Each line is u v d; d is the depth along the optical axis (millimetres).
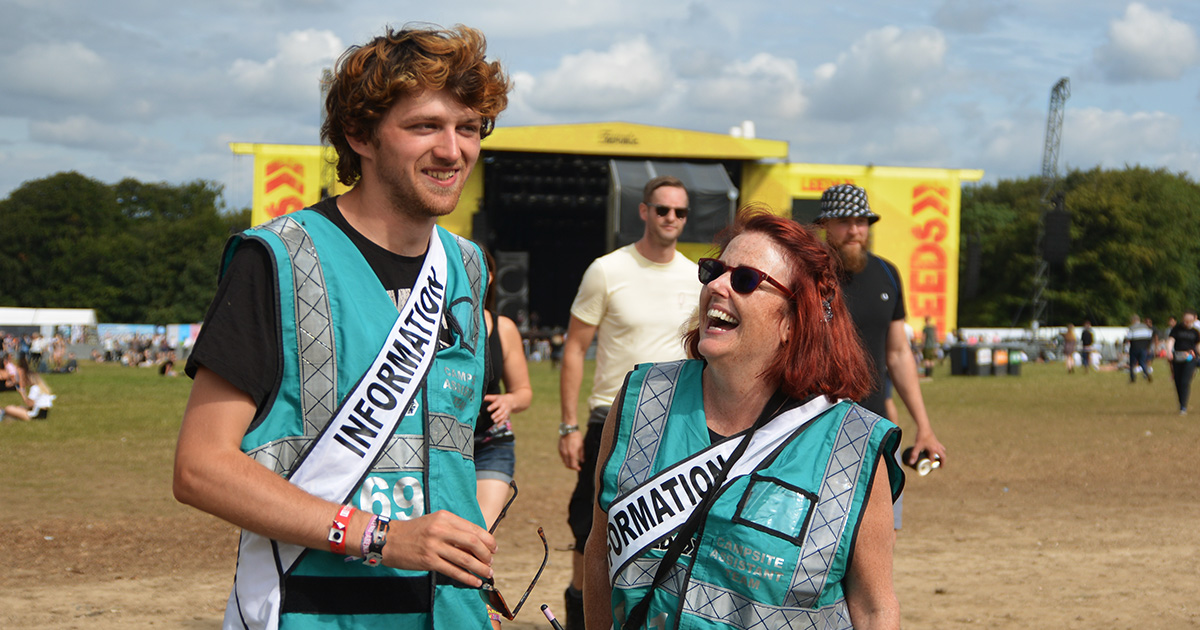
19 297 75750
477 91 1906
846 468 1883
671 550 1902
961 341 40375
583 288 4742
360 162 1985
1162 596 5223
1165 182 65250
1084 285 64562
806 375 1936
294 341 1771
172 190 86625
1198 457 11094
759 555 1839
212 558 6215
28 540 6570
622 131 37344
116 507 7824
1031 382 25734
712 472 1920
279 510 1682
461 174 1957
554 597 5359
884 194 40219
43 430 13164
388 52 1869
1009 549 6566
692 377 2061
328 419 1785
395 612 1826
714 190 35031
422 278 1952
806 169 39594
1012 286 67000
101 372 31266
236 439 1734
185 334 45312
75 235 77250
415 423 1859
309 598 1784
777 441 1921
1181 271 63531
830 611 1882
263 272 1778
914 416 4359
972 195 83938
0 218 76312
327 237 1871
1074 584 5523
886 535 1909
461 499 1937
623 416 2057
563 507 8172
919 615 4867
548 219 47875
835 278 2037
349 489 1784
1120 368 33281
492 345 4312
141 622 4680
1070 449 11938
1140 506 8242
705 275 2021
